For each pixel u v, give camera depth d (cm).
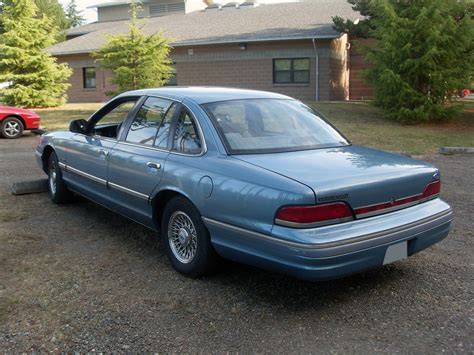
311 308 370
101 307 367
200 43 2367
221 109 438
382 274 431
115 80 1714
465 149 1096
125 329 337
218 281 415
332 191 335
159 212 455
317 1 2880
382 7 1480
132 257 468
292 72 2291
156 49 1738
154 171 438
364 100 2339
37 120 1454
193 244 415
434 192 410
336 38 2142
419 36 1437
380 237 350
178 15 3125
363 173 364
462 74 1455
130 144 488
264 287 404
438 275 428
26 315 354
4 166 943
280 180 346
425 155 1074
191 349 314
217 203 376
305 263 326
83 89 2797
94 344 319
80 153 566
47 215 603
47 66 2155
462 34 1391
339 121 1525
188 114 439
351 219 346
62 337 326
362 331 337
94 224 570
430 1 1432
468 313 361
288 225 332
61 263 450
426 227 384
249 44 2334
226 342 322
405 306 372
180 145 432
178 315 357
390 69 1469
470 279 419
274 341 324
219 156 396
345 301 381
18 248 486
